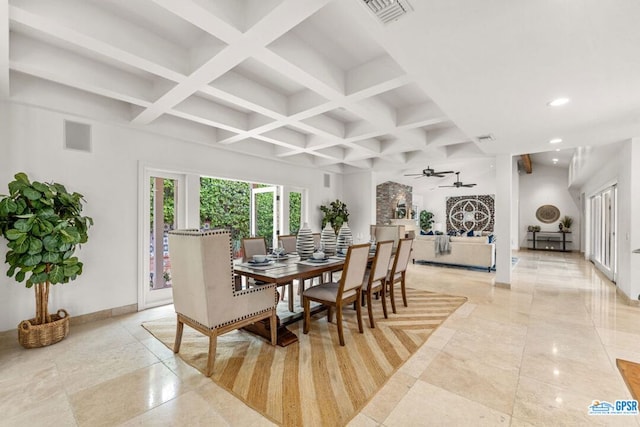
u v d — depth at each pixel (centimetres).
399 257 356
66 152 303
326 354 244
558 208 1050
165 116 370
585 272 617
